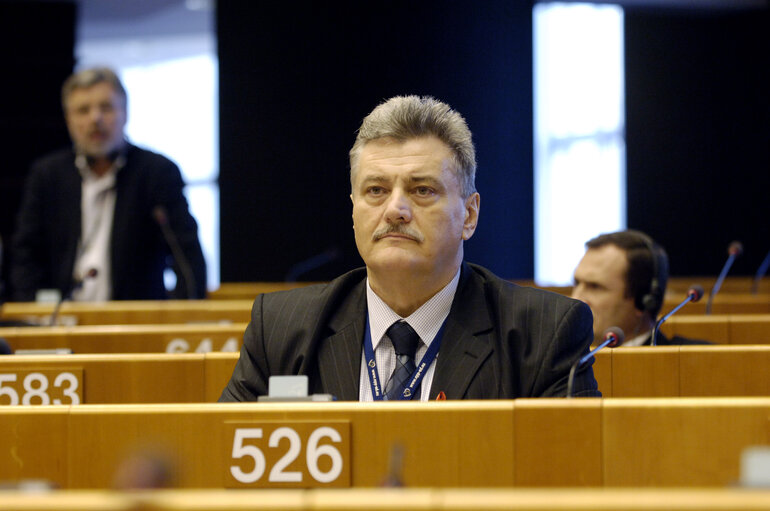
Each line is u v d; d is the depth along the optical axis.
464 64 21.17
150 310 8.95
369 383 4.64
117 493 2.42
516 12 21.08
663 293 6.89
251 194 21.59
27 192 11.35
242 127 21.61
